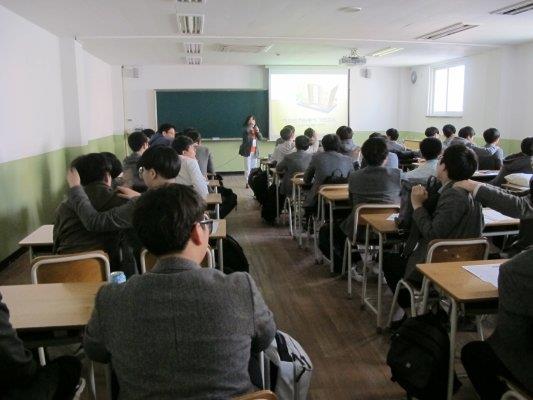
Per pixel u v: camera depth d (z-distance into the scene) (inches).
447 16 213.8
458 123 370.0
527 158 176.9
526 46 301.7
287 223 233.3
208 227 47.1
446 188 91.4
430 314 79.1
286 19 218.4
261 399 39.8
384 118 444.5
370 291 141.5
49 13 194.7
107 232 96.0
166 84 399.9
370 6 193.6
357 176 135.1
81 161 96.5
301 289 145.1
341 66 418.3
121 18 210.1
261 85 414.0
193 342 38.9
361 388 91.9
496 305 71.4
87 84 310.0
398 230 108.0
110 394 59.7
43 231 118.9
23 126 198.2
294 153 210.2
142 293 39.7
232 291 41.3
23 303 65.3
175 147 164.7
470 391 87.3
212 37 262.8
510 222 108.4
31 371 50.8
